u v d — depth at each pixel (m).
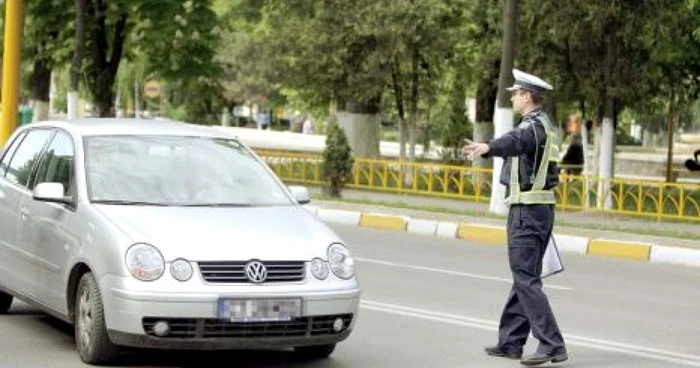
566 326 22.73
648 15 47.94
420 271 30.56
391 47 58.75
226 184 18.72
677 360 19.52
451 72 64.44
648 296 27.92
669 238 39.56
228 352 18.58
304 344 16.44
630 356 19.72
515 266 18.31
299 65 62.22
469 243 39.62
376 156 67.44
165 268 15.70
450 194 55.16
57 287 17.94
